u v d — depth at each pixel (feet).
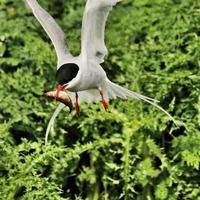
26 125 44.42
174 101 44.11
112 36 49.47
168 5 49.73
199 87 44.11
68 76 33.42
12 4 52.19
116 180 43.75
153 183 43.29
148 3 50.60
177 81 44.62
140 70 46.55
